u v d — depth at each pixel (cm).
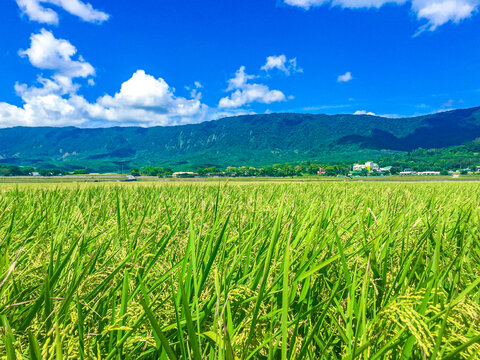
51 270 140
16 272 150
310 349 120
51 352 94
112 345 122
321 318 114
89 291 146
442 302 118
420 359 111
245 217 306
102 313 138
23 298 141
